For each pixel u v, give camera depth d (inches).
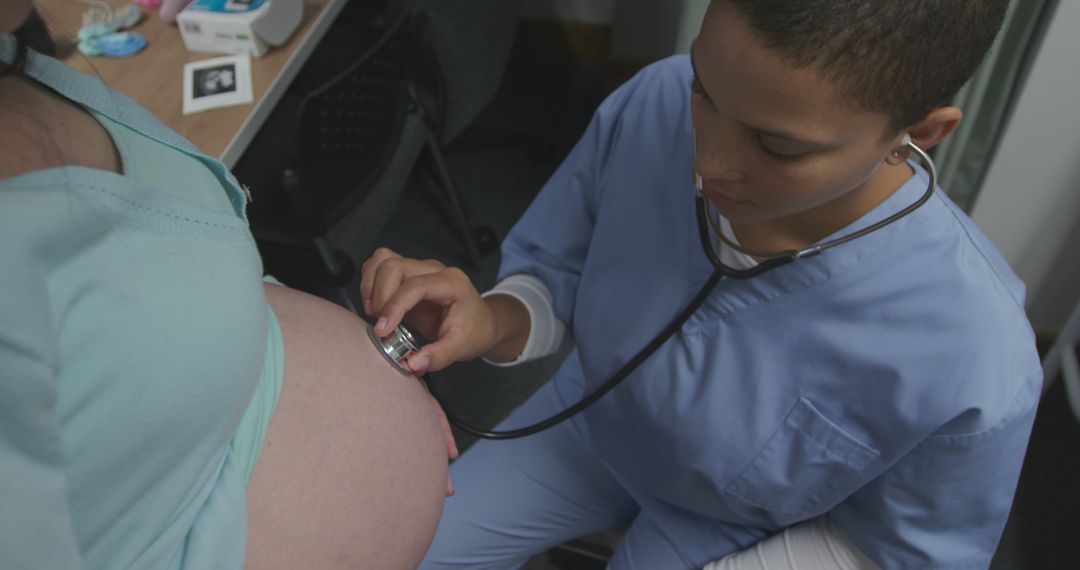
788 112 18.1
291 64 45.2
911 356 24.9
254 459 20.9
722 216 26.8
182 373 16.7
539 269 37.1
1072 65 41.4
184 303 17.0
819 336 26.2
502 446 40.7
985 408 24.3
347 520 23.0
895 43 16.5
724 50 17.8
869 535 29.4
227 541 19.3
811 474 28.5
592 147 34.5
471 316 30.3
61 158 16.5
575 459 39.4
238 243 19.4
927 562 28.4
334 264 48.9
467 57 56.4
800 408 27.3
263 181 51.0
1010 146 46.1
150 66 44.4
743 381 28.0
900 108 18.2
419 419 26.3
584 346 34.2
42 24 18.8
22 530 13.4
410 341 26.5
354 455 23.3
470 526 39.4
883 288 25.1
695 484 31.5
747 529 34.3
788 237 26.3
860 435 26.9
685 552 35.3
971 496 26.5
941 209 25.4
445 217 75.6
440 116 58.9
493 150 83.0
